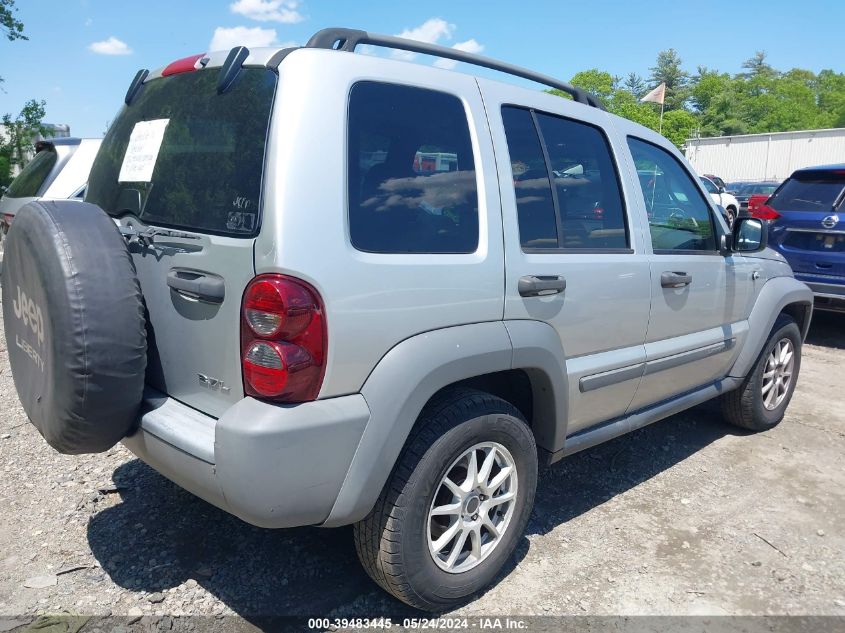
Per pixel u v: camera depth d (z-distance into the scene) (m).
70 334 2.23
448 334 2.46
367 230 2.29
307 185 2.14
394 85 2.47
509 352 2.65
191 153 2.48
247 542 3.09
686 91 89.44
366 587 2.82
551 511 3.54
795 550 3.25
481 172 2.68
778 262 4.78
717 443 4.56
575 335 3.03
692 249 3.87
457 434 2.50
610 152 3.42
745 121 80.25
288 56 2.27
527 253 2.80
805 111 79.12
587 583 2.92
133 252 2.64
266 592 2.76
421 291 2.38
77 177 6.84
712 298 3.97
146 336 2.40
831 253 6.94
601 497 3.72
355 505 2.27
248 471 2.06
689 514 3.56
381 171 2.37
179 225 2.44
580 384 3.09
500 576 2.96
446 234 2.52
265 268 2.10
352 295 2.19
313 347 2.12
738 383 4.42
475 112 2.72
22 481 3.56
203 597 2.71
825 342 7.47
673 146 3.98
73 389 2.26
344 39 2.48
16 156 15.36
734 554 3.19
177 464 2.27
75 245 2.30
